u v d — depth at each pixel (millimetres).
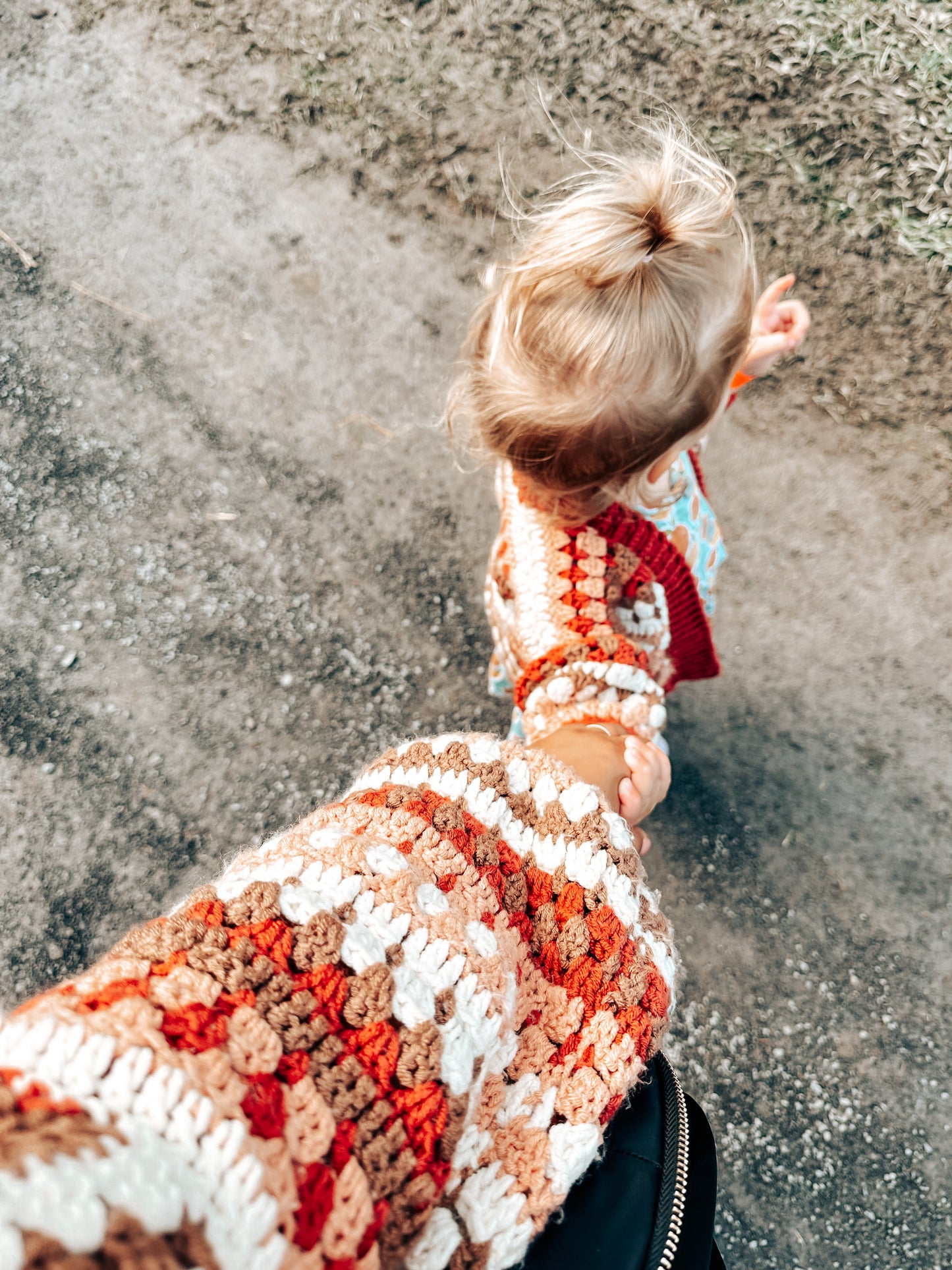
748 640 2193
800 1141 1836
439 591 2268
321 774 2135
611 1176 640
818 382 2311
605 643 1077
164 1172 330
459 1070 492
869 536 2234
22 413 2426
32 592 2275
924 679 2145
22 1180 291
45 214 2607
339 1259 409
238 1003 446
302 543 2311
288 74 2658
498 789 680
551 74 2543
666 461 1104
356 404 2412
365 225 2537
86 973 445
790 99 2428
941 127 2359
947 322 2295
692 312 967
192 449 2387
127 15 2766
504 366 1010
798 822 2066
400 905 532
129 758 2139
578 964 636
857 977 1950
